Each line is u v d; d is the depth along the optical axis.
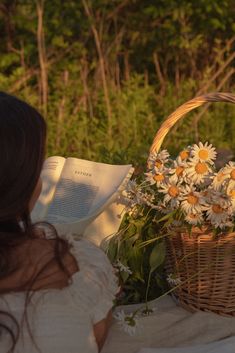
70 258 1.74
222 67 6.78
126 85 6.92
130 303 2.61
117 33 7.74
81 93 6.67
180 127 6.29
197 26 7.52
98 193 2.52
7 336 1.64
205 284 2.42
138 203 2.50
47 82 6.90
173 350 2.31
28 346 1.64
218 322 2.43
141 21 7.61
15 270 1.67
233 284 2.41
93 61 6.96
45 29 7.09
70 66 6.91
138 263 2.54
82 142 6.07
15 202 1.64
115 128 6.19
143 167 2.89
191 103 2.58
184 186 2.38
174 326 2.42
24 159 1.63
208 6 7.16
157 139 2.60
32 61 7.16
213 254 2.38
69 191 2.57
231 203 2.31
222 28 7.35
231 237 2.36
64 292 1.69
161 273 2.60
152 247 2.56
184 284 2.46
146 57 7.67
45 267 1.68
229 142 6.33
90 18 6.83
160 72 7.80
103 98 6.52
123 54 7.68
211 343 2.35
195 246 2.39
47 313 1.67
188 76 7.76
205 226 2.36
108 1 7.35
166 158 2.45
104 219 2.54
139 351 2.30
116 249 2.48
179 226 2.38
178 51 7.61
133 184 2.50
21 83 6.73
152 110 6.77
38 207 2.56
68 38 7.41
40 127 1.67
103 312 1.77
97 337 1.81
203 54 7.73
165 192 2.38
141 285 2.62
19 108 1.66
